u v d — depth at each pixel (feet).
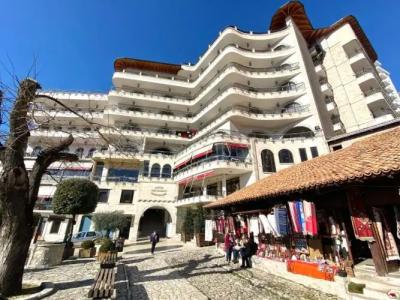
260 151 81.46
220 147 79.41
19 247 20.81
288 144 82.07
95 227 70.95
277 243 34.96
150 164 103.91
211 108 107.65
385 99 92.73
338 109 102.01
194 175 85.81
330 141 56.54
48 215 48.93
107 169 99.86
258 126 100.01
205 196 77.56
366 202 22.27
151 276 32.48
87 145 114.73
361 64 103.65
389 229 22.27
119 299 22.30
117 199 94.73
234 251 41.50
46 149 25.17
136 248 65.16
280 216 30.99
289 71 100.94
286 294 24.06
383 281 20.06
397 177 19.26
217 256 48.03
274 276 31.32
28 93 22.09
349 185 22.45
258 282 28.73
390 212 23.29
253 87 108.27
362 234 21.38
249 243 38.50
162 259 46.52
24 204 21.66
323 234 28.43
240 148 81.66
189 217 77.77
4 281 19.54
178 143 120.67
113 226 70.90
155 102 124.26
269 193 30.99
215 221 55.42
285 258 32.76
